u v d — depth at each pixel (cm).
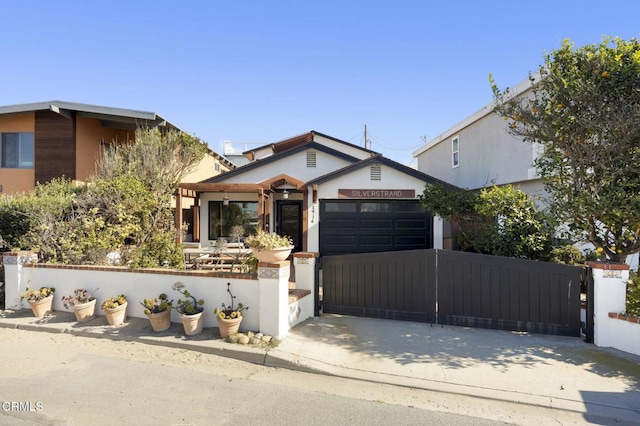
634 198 552
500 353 535
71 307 680
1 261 847
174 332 589
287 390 428
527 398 412
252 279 585
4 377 448
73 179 1279
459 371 475
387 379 455
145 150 1171
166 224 1033
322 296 748
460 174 1538
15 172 1303
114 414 364
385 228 1234
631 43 600
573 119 610
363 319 698
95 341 575
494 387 435
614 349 552
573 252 725
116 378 448
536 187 1075
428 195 960
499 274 645
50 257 782
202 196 1497
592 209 586
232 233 1444
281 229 1512
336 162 1451
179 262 848
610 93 593
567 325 612
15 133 1320
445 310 670
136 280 659
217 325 604
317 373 477
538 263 627
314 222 1206
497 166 1245
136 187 941
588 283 591
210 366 493
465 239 849
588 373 473
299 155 1455
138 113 1277
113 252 838
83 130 1332
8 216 848
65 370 470
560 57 637
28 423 344
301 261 715
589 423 371
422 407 395
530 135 683
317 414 373
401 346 557
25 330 627
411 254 689
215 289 606
